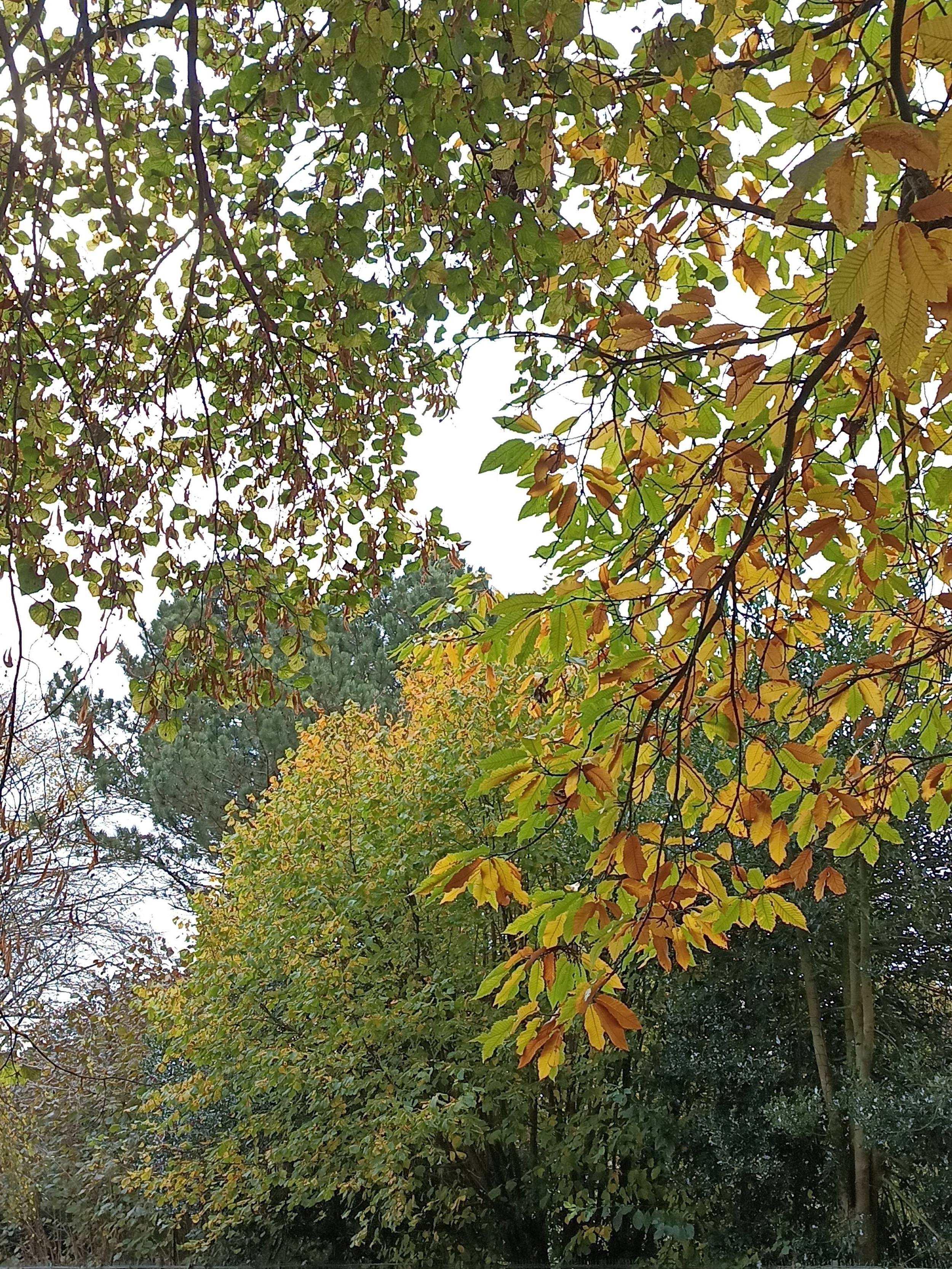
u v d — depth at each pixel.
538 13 1.91
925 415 2.30
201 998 7.68
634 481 2.23
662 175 2.15
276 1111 7.34
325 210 2.50
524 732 7.23
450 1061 7.27
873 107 1.66
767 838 2.44
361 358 3.42
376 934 7.38
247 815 8.66
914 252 0.99
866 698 2.52
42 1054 4.50
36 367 3.17
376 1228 8.43
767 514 2.05
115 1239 10.15
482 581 3.15
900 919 6.37
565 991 1.97
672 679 2.22
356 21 2.02
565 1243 7.45
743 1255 6.50
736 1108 6.62
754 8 2.09
